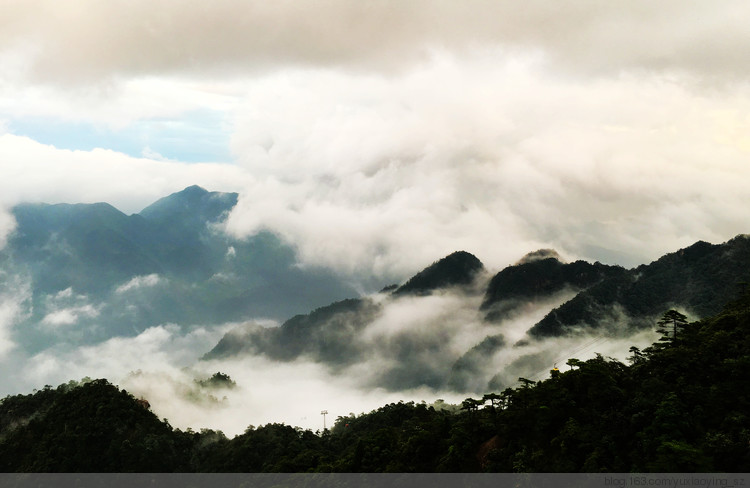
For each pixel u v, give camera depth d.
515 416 92.38
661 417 75.44
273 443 140.38
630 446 77.69
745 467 67.50
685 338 92.19
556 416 86.75
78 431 130.00
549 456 82.81
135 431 135.25
